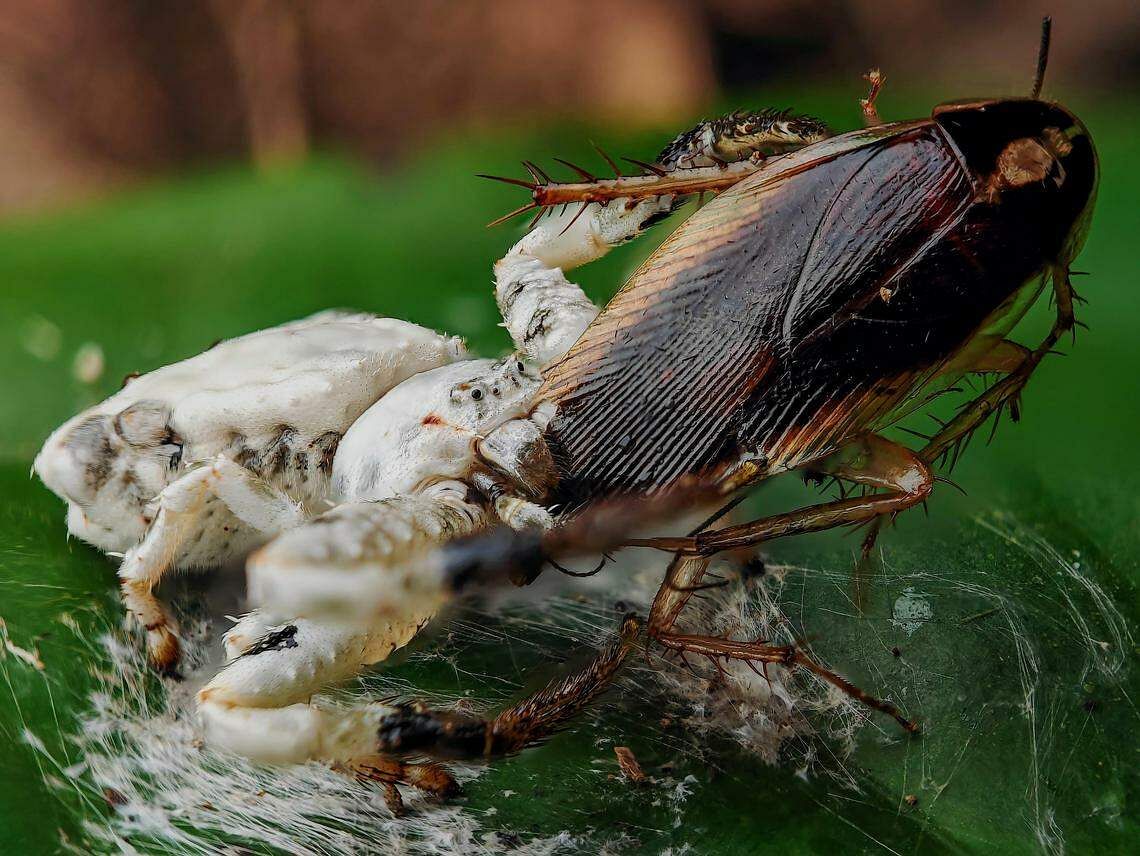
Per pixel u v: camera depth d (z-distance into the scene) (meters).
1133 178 0.07
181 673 0.06
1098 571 0.06
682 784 0.05
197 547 0.06
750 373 0.05
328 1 0.12
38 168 0.12
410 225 0.08
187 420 0.06
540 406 0.05
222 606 0.06
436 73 0.12
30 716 0.06
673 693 0.06
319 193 0.08
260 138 0.12
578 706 0.05
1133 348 0.07
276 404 0.06
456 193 0.08
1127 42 0.13
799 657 0.05
